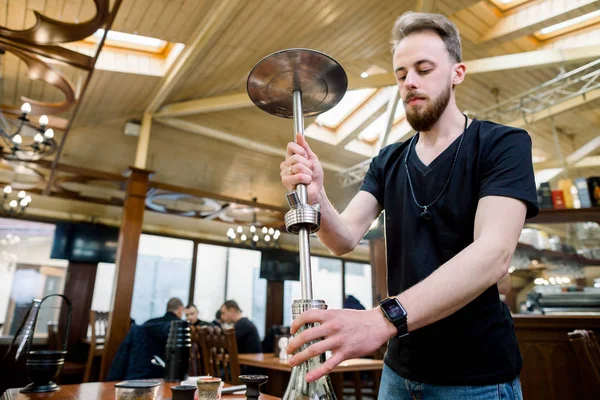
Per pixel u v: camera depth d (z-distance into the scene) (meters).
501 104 5.66
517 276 8.43
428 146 1.01
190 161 7.05
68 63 3.07
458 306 0.64
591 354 1.41
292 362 0.59
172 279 8.35
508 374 0.83
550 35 5.19
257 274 9.48
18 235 6.77
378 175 1.16
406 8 4.32
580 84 5.89
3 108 3.75
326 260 10.94
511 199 0.77
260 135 6.74
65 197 6.11
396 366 0.93
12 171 5.62
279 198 8.64
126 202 5.18
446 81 0.92
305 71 0.79
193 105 5.58
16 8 3.36
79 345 6.74
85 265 7.20
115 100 5.22
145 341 2.46
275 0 3.75
